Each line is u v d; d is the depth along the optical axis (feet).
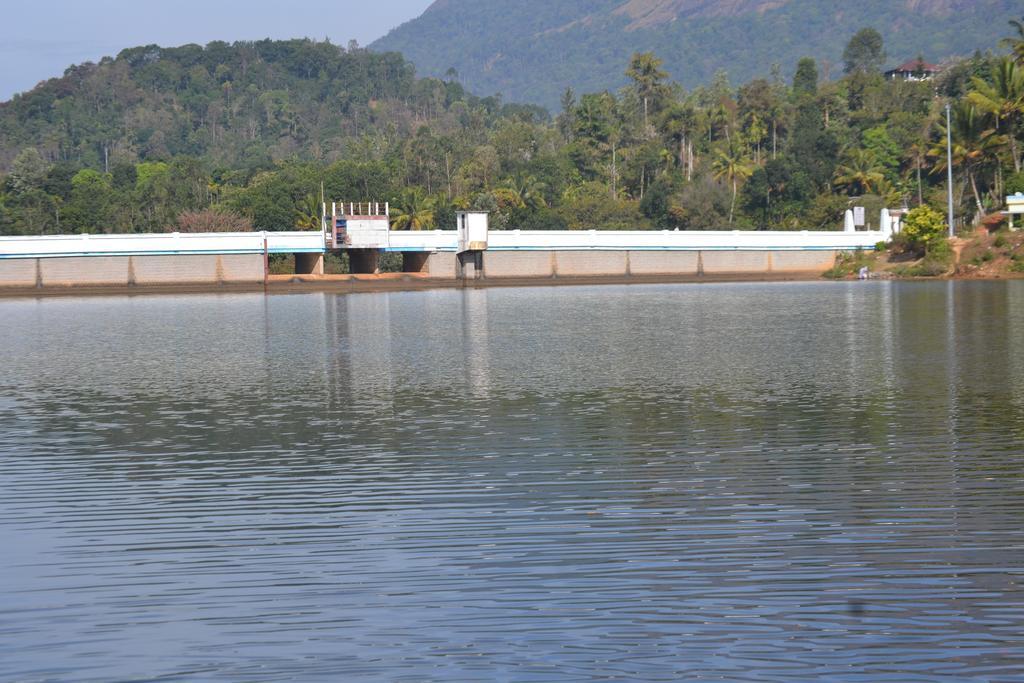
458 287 341.82
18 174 527.81
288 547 57.88
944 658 42.88
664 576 52.31
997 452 76.84
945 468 72.43
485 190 496.64
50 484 72.90
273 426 93.35
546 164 541.34
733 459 76.64
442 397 107.76
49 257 311.68
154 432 91.45
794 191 485.15
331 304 263.70
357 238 339.36
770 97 599.57
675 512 63.31
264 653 44.52
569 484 70.28
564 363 133.90
